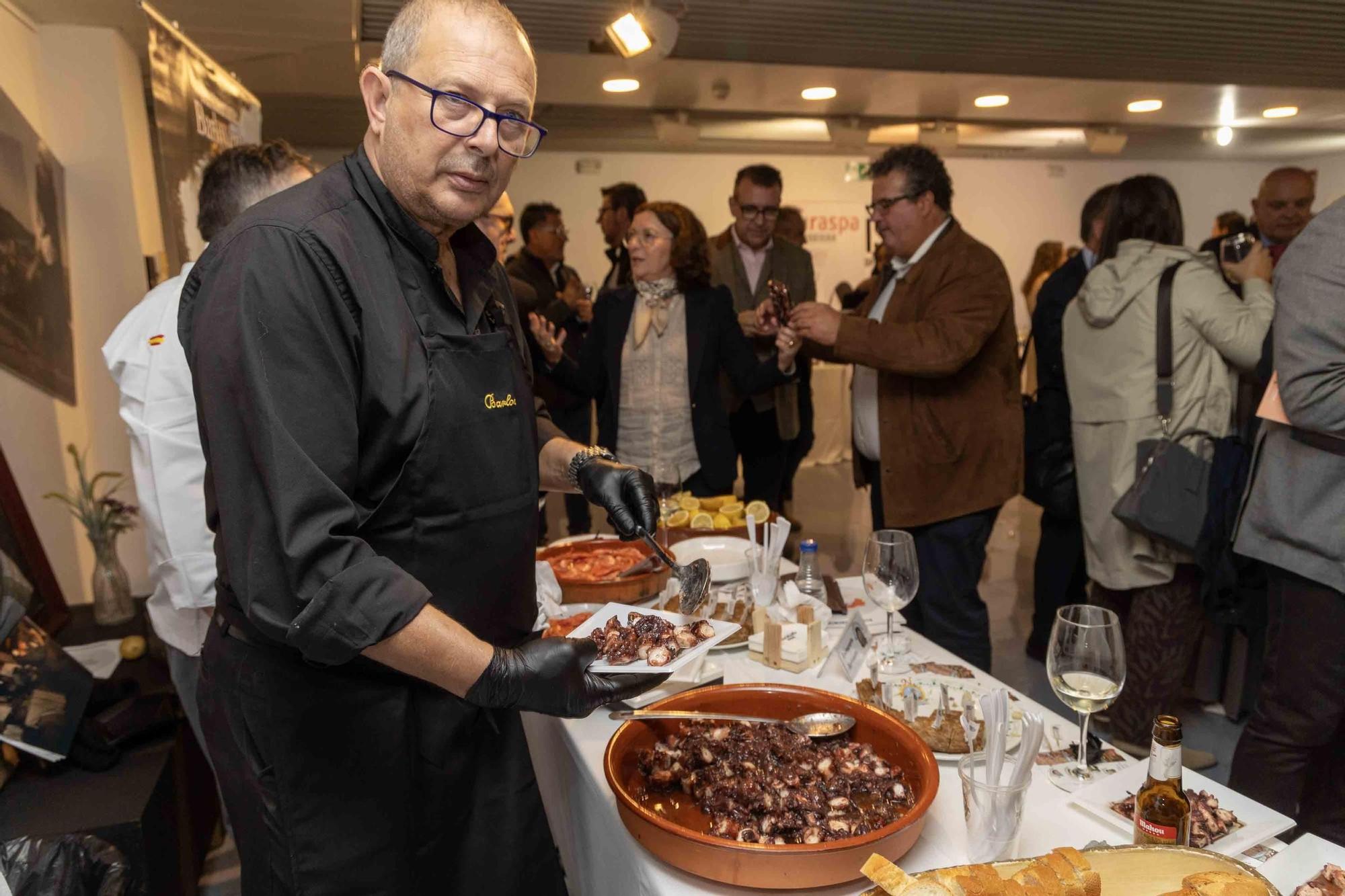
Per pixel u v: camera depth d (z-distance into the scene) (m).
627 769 1.20
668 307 2.93
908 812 1.07
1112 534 2.53
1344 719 1.85
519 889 1.27
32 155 3.13
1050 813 1.14
